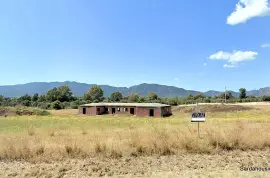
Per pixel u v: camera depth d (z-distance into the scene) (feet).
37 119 103.60
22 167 22.06
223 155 25.71
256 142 28.73
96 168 21.31
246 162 23.08
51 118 114.21
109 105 177.27
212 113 148.25
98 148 26.73
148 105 161.17
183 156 25.43
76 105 257.34
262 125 44.57
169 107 172.04
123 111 172.86
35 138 33.78
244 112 139.85
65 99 342.64
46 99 331.57
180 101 273.54
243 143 28.63
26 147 26.05
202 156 25.38
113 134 40.91
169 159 24.34
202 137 31.01
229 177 18.58
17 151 25.39
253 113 131.64
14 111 156.46
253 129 34.81
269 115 118.01
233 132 30.37
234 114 132.87
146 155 25.71
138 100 281.13
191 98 303.27
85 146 27.20
